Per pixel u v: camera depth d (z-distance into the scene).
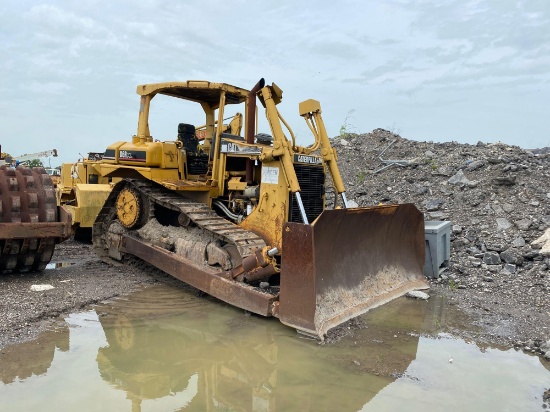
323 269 5.33
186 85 7.23
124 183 7.74
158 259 6.85
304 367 4.32
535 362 4.51
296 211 6.25
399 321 5.56
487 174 10.18
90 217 9.11
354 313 5.52
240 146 6.79
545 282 6.70
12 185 6.60
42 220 6.74
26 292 6.02
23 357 4.33
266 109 6.19
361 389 3.91
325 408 3.58
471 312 5.89
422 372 4.25
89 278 6.93
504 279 7.00
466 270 7.36
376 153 12.74
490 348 4.83
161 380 4.05
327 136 6.84
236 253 6.19
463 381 4.07
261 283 6.23
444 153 11.93
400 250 6.91
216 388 3.92
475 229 8.52
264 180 6.34
